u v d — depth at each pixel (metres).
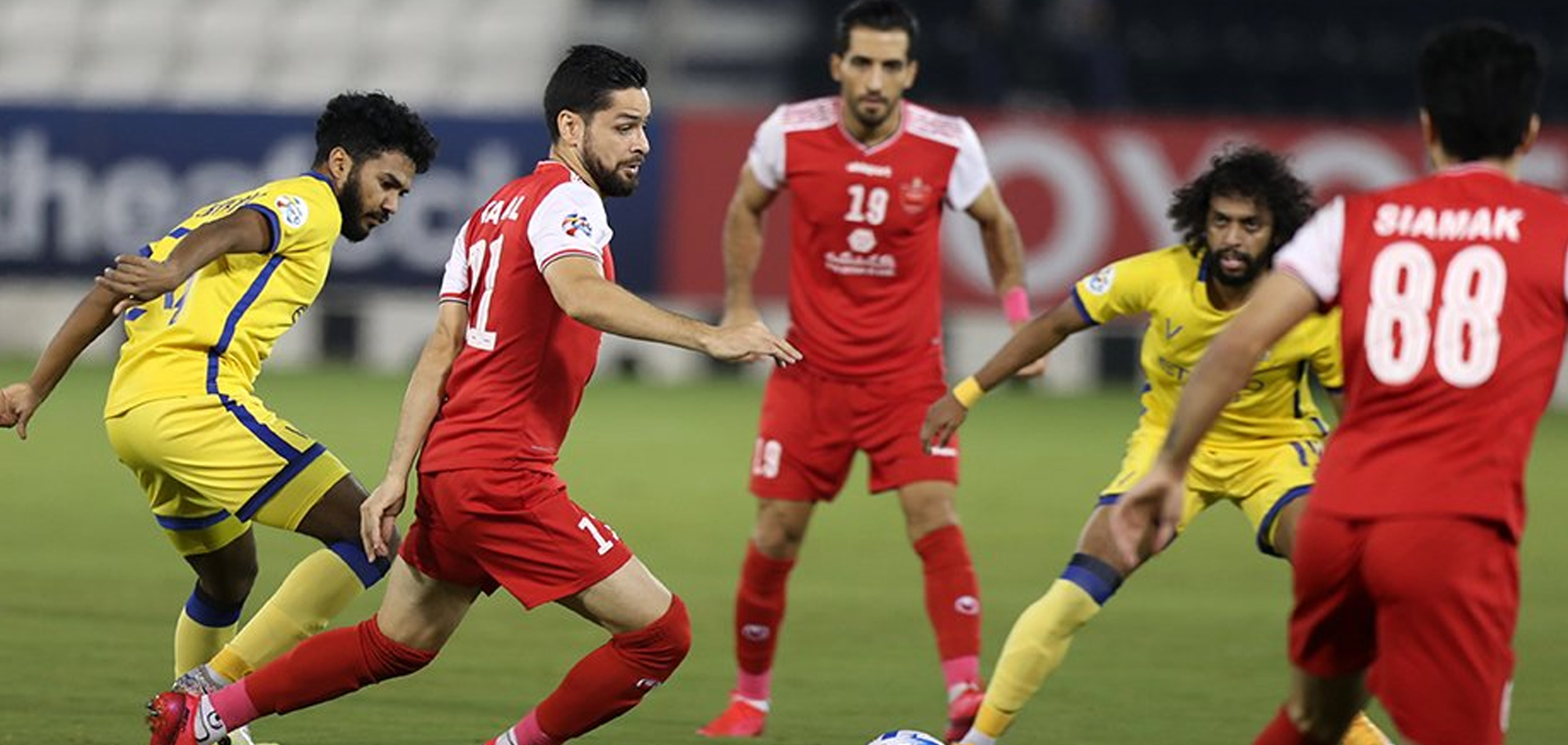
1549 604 30.30
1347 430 14.00
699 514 38.41
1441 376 13.52
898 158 22.78
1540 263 13.52
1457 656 13.53
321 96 78.88
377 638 17.45
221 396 19.05
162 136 64.19
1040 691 23.70
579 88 17.45
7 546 33.03
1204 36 76.56
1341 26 77.25
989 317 64.81
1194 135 63.69
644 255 64.06
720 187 64.00
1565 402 67.06
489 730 20.89
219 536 19.61
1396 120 75.88
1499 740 13.77
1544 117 74.06
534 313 16.81
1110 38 76.12
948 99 74.44
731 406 59.19
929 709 22.89
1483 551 13.51
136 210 64.38
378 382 62.44
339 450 44.75
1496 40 13.92
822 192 22.64
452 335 17.69
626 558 17.12
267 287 19.41
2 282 64.50
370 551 17.16
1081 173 63.66
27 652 24.44
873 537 36.88
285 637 18.58
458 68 79.31
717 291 64.00
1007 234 24.00
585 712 17.34
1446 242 13.65
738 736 21.34
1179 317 19.61
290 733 20.59
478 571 17.33
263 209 19.09
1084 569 18.53
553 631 27.08
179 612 27.50
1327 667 14.62
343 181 19.88
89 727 20.36
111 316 18.72
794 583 31.75
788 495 22.34
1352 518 13.73
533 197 16.97
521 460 16.89
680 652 17.27
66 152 64.25
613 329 16.02
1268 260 19.34
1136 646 26.73
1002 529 37.31
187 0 81.75
